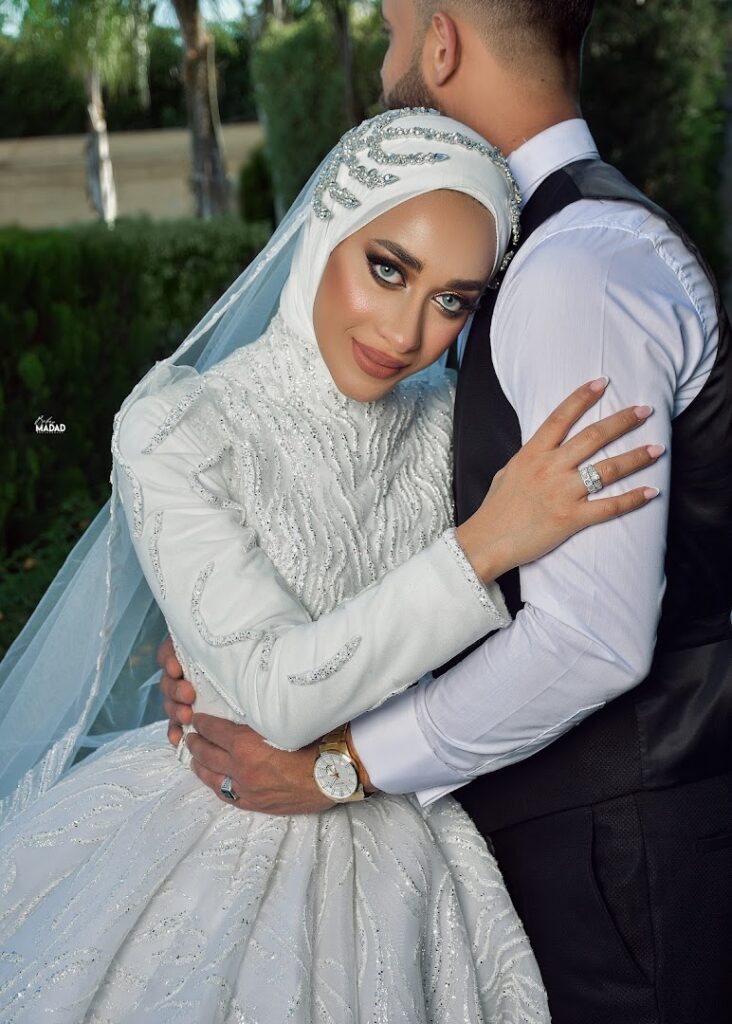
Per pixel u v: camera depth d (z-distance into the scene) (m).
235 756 1.51
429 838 1.57
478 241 1.42
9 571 4.50
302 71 12.27
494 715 1.42
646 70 9.02
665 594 1.53
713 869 1.51
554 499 1.34
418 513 1.66
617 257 1.41
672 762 1.50
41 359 4.71
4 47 21.83
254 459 1.53
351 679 1.38
